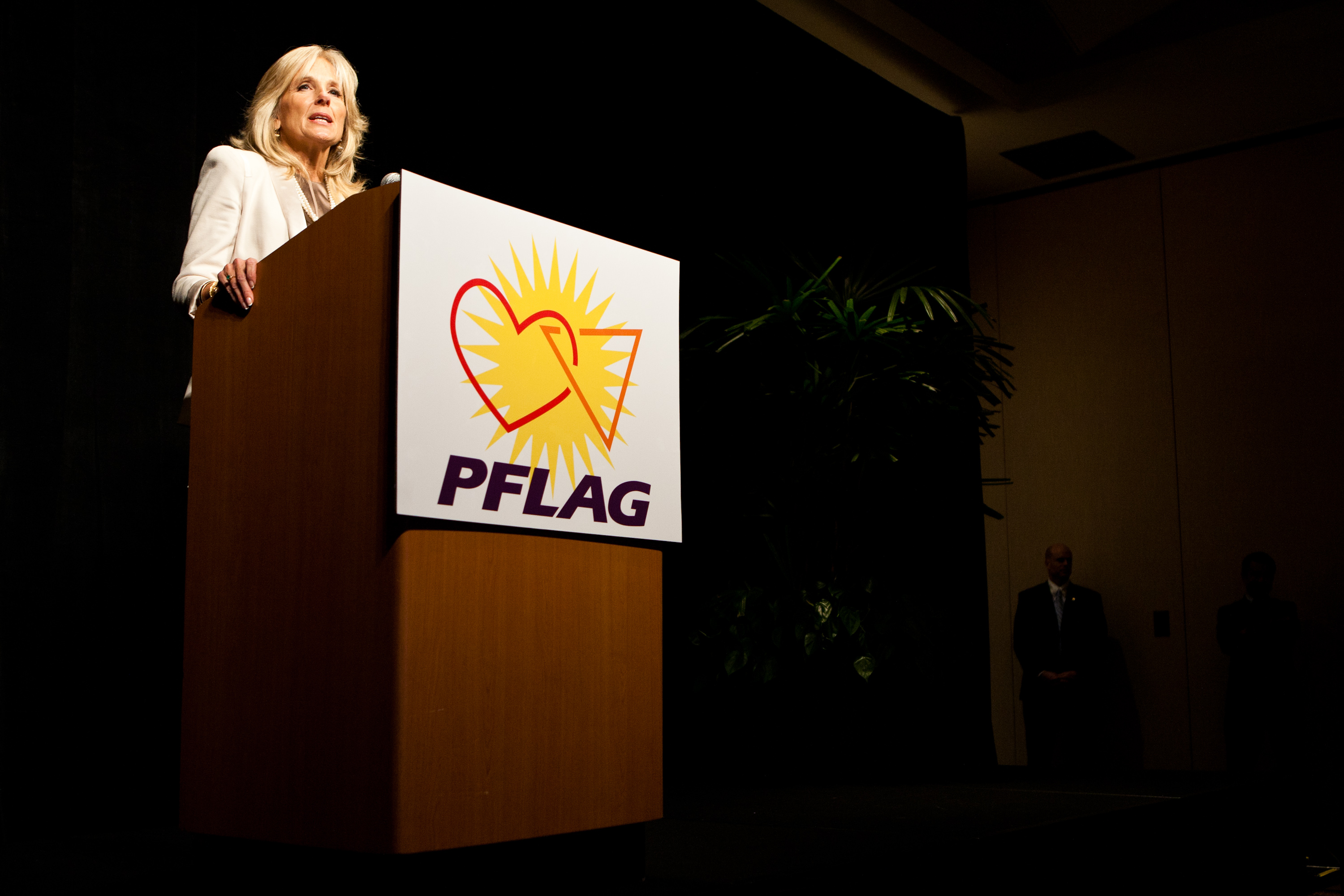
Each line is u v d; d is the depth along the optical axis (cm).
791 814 194
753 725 293
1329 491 520
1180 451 562
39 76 240
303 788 103
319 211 164
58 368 237
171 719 247
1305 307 536
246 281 116
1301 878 268
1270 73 488
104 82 250
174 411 255
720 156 416
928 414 335
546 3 355
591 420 117
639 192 386
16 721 225
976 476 383
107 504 241
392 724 97
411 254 102
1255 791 253
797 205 445
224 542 115
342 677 102
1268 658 493
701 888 117
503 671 106
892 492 348
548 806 108
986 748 476
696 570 362
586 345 118
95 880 125
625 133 381
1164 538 560
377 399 103
